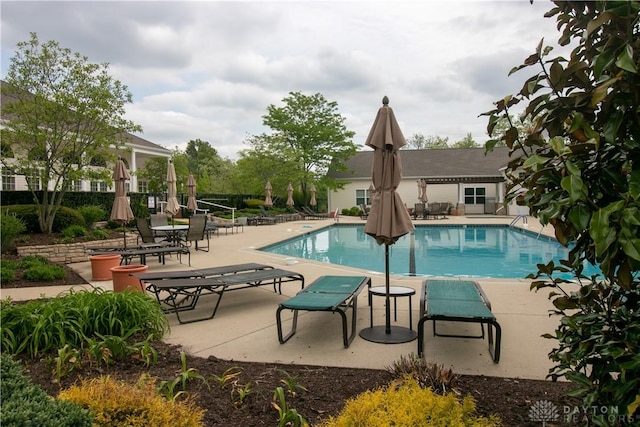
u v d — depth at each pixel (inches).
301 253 502.3
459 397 106.0
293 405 104.3
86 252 382.0
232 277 207.6
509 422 94.0
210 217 818.2
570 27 68.1
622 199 50.8
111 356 132.4
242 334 165.9
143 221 403.2
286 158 1088.8
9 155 457.1
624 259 51.9
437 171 1131.9
